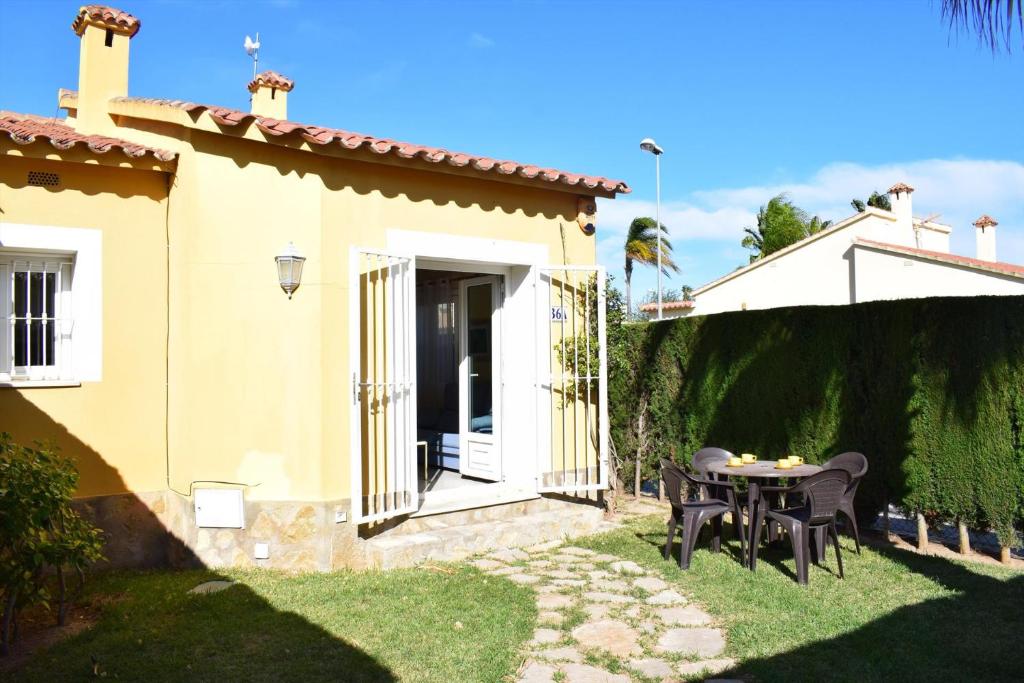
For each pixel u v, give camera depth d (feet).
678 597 18.72
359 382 21.34
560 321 27.27
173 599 18.31
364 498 22.31
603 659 14.75
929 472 23.03
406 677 13.84
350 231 22.21
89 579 20.77
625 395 33.19
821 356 26.21
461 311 30.01
